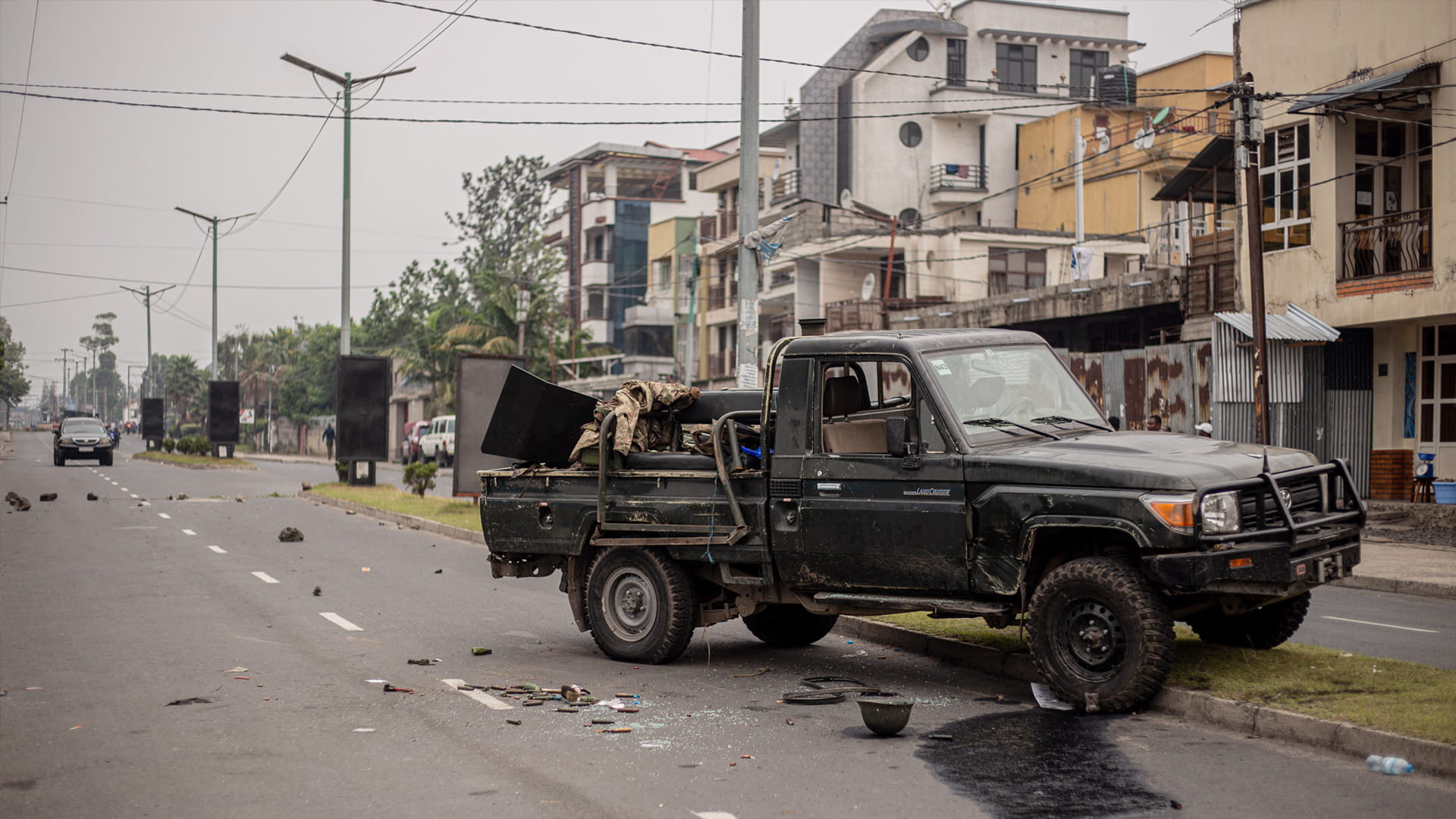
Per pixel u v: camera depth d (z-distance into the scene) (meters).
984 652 8.96
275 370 92.44
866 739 6.88
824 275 47.44
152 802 5.68
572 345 60.19
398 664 9.28
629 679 8.71
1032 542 7.51
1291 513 7.47
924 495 7.90
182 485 34.62
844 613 8.73
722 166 58.19
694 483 9.04
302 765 6.32
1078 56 53.81
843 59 53.44
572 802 5.66
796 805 5.59
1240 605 7.66
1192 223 37.69
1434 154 19.77
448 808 5.57
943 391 8.02
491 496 10.30
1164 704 7.36
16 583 13.84
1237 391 22.00
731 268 56.22
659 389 9.90
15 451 66.62
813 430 8.46
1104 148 46.25
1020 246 44.62
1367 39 20.89
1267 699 7.05
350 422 31.58
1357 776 5.99
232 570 15.24
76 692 8.14
